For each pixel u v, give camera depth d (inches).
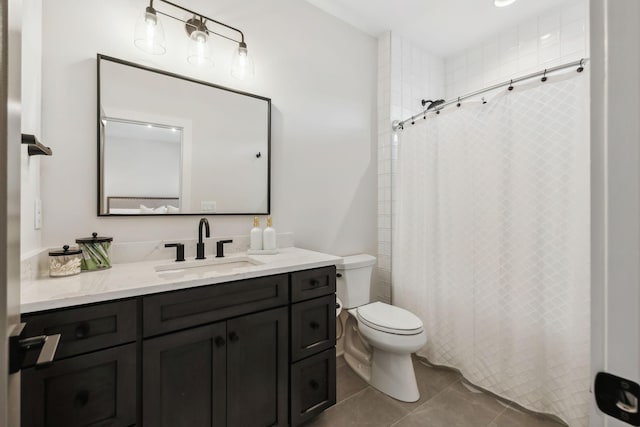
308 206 83.8
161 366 40.8
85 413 35.4
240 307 48.1
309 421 60.7
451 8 86.3
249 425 49.0
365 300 84.9
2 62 15.4
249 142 72.4
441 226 81.4
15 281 18.2
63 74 51.7
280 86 78.2
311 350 57.2
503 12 88.4
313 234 84.9
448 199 79.5
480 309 72.5
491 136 70.1
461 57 109.2
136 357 38.9
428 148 84.3
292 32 80.4
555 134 60.2
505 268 67.8
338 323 87.9
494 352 69.6
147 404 39.5
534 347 63.1
